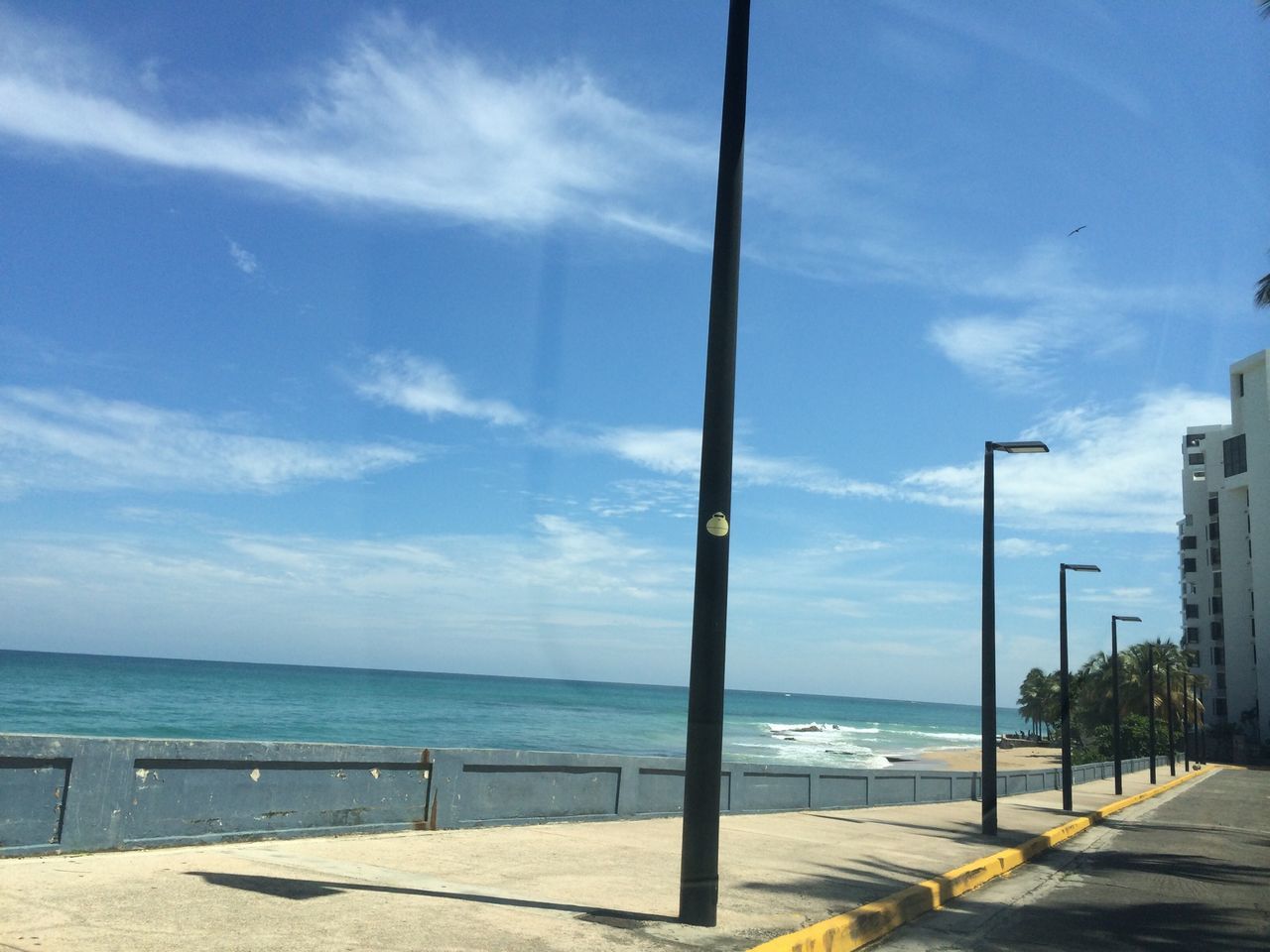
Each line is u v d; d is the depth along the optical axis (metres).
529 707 116.00
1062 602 25.22
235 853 8.16
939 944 8.24
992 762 16.55
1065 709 24.69
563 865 9.12
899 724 197.25
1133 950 8.59
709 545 7.05
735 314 7.29
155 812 8.06
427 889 7.42
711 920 6.96
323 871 7.72
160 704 77.75
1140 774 57.06
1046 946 8.52
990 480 17.28
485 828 11.25
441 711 93.69
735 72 7.53
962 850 13.79
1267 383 91.94
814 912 7.96
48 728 52.88
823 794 19.23
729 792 16.39
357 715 79.81
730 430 7.14
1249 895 12.26
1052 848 16.78
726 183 7.41
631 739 66.69
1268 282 21.48
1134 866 14.94
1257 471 92.44
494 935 6.16
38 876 6.63
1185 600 104.81
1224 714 96.88
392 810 10.22
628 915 7.07
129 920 5.71
